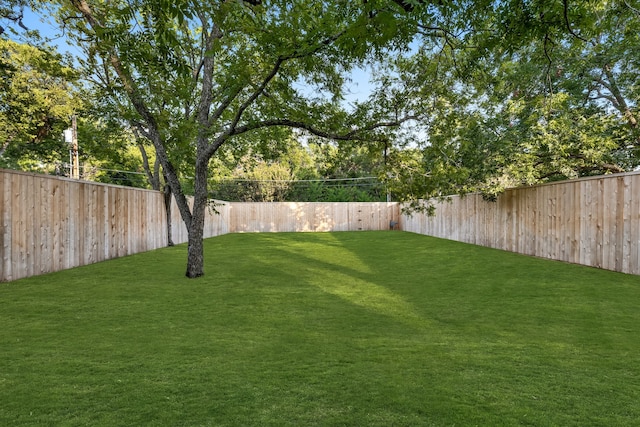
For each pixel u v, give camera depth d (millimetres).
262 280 6379
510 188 9266
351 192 26531
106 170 20516
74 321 3865
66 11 7363
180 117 7340
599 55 9406
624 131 8680
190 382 2447
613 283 5336
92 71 7023
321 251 10625
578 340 3340
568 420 1984
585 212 6723
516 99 9609
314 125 6613
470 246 10555
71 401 2154
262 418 1997
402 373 2629
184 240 13633
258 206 20391
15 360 2789
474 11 4164
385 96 6488
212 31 6777
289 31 5000
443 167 6469
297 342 3332
